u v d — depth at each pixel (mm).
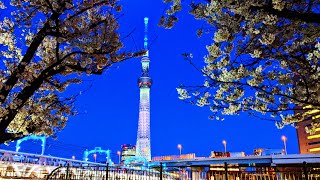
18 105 8172
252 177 12711
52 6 8641
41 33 8625
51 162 35188
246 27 7289
